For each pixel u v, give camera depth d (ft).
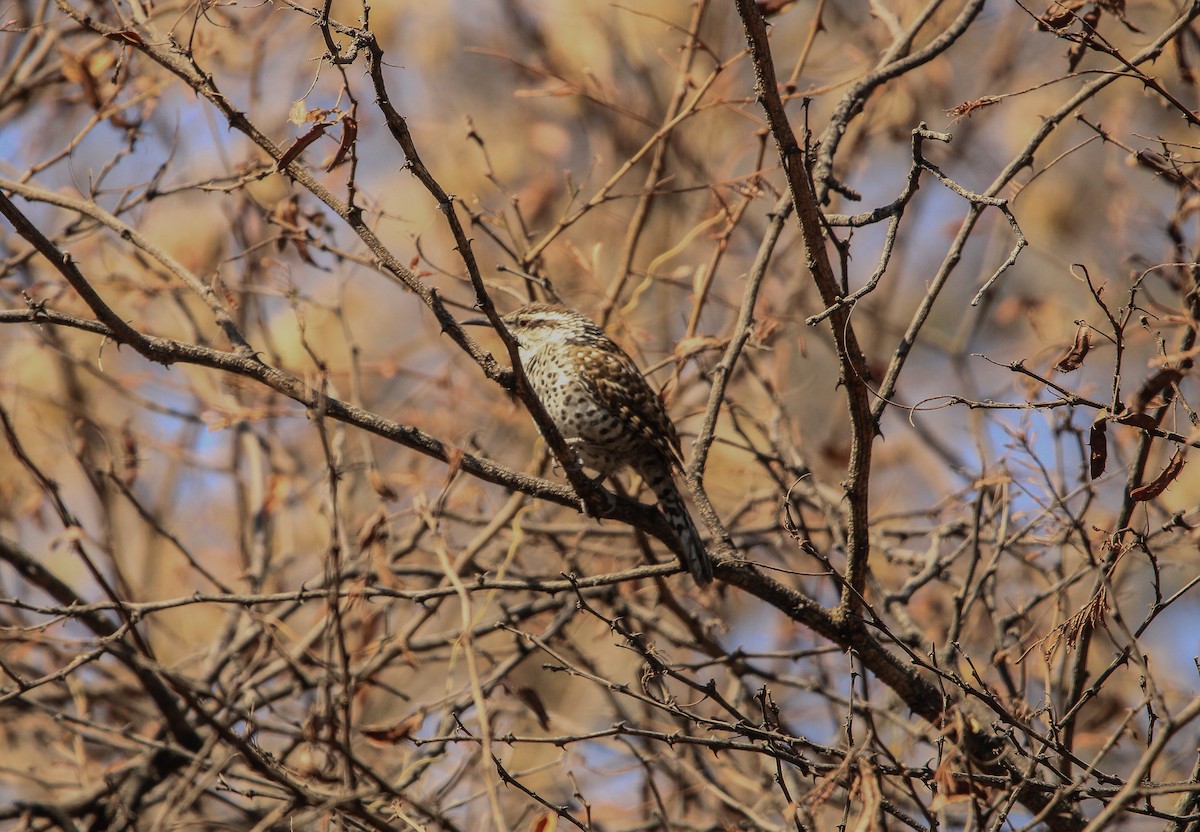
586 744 37.27
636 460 34.19
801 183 22.68
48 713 30.71
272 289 38.11
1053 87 51.52
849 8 52.11
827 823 30.73
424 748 33.45
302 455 46.62
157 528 31.99
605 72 49.11
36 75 40.93
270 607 38.50
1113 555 25.50
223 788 26.55
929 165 22.20
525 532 39.96
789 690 41.65
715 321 43.65
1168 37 26.23
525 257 35.53
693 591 39.27
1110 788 23.82
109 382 40.22
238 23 41.14
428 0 54.49
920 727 26.76
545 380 34.47
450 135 51.29
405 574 36.88
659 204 48.29
